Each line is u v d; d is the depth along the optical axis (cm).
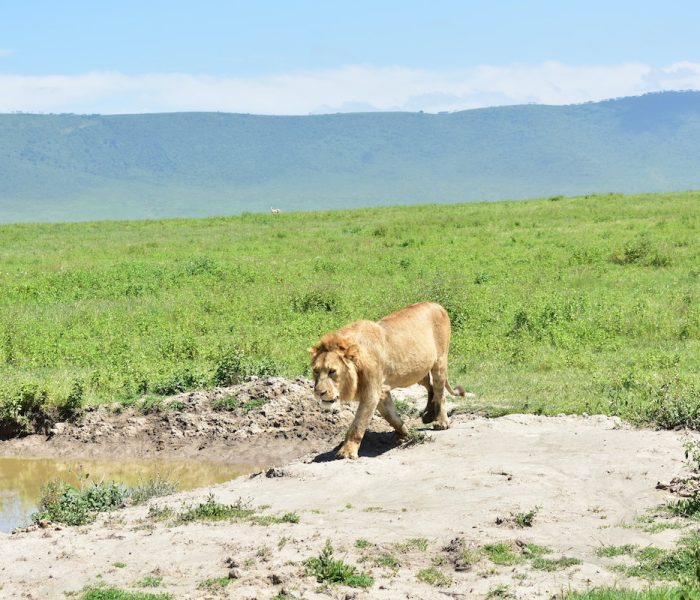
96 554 986
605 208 5872
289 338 2294
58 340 2333
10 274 3681
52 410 1759
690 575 840
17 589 902
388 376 1359
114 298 3089
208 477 1505
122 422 1728
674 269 3372
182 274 3550
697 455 1215
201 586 872
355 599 827
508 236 4728
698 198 6494
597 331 2253
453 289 2747
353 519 1046
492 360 2042
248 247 4728
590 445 1294
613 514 1027
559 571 875
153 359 2098
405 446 1372
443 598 827
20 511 1358
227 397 1781
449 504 1076
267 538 991
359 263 3800
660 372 1817
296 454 1583
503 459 1240
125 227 6719
